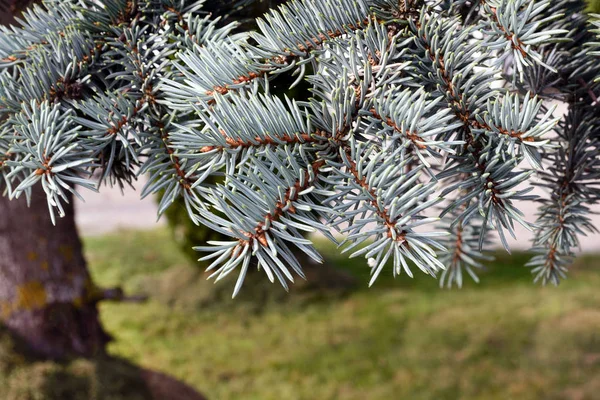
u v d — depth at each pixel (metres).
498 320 3.07
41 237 1.54
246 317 3.32
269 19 0.37
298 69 0.37
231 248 0.31
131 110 0.38
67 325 1.55
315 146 0.33
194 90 0.37
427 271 0.29
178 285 3.61
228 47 0.37
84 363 1.47
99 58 0.41
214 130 0.34
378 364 2.73
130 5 0.41
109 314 3.40
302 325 3.20
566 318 3.00
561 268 0.46
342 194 0.31
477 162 0.34
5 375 1.35
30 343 1.48
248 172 0.31
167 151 0.38
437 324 3.08
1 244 1.50
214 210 0.44
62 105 0.40
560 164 0.45
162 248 4.60
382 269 0.31
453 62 0.34
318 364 2.76
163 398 1.51
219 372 2.72
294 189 0.31
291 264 0.31
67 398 1.35
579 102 0.43
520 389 2.40
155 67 0.40
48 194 0.34
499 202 0.33
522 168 0.33
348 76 0.35
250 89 0.37
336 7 0.36
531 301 3.28
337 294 3.51
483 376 2.55
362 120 0.34
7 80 0.40
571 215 0.44
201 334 3.15
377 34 0.35
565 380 2.43
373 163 0.31
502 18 0.34
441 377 2.55
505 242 0.32
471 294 3.49
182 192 0.38
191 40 0.39
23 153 0.38
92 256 4.45
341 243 0.31
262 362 2.82
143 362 2.83
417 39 0.35
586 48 0.41
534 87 0.41
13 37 0.43
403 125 0.32
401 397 2.44
